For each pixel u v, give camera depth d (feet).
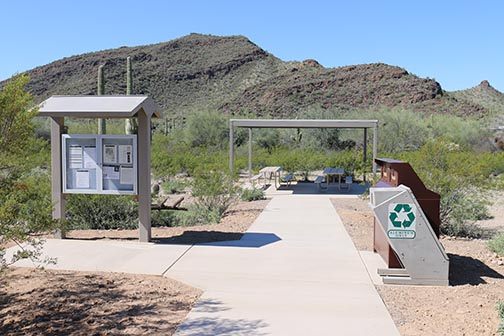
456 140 133.18
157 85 325.83
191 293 21.03
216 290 21.50
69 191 31.22
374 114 152.76
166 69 344.28
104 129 75.10
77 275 23.53
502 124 164.86
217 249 29.35
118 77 323.78
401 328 17.33
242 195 55.98
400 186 23.62
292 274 24.09
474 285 22.80
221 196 52.03
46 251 28.22
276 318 18.19
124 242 31.07
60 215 31.40
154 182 76.95
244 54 359.87
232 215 43.86
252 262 26.37
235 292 21.24
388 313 18.81
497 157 72.28
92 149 31.07
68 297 20.08
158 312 18.60
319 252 28.73
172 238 32.60
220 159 102.78
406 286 22.39
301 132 143.33
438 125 145.07
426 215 25.08
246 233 34.63
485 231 37.24
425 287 22.33
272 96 277.85
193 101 313.73
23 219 18.61
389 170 27.20
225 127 150.92
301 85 283.79
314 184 77.66
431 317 18.43
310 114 175.42
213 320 17.90
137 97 30.71
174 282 22.61
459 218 36.47
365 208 49.24
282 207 49.29
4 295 20.31
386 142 135.74
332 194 62.80
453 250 30.40
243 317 18.25
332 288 21.90
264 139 144.66
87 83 311.68
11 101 17.29
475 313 18.78
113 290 21.16
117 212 37.63
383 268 23.90
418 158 39.19
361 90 278.87
